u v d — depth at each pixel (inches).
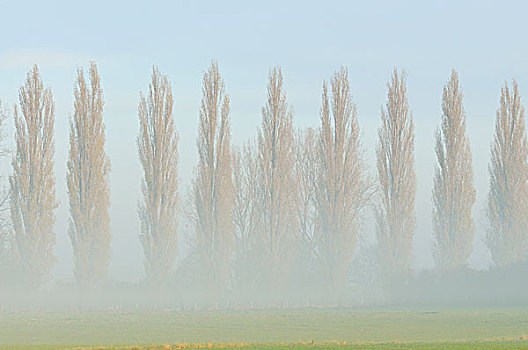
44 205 7652.6
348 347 3909.9
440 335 5108.3
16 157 7657.5
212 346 4028.1
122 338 5054.1
